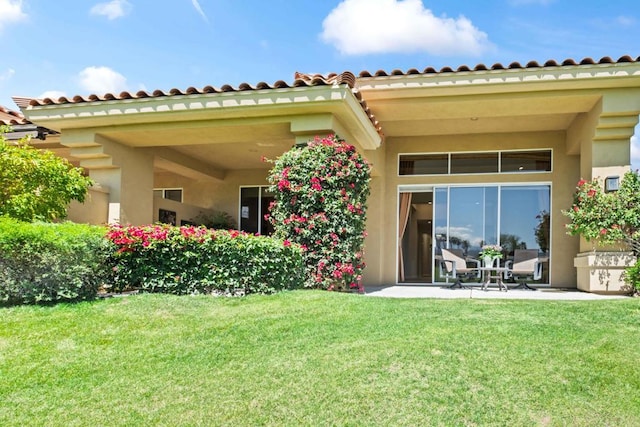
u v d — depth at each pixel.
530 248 12.45
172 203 13.62
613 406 3.76
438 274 12.88
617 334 5.20
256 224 15.36
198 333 5.41
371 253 12.69
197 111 8.93
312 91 8.33
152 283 7.45
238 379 4.27
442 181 12.98
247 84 8.59
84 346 5.07
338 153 8.51
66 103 9.50
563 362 4.45
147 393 4.08
